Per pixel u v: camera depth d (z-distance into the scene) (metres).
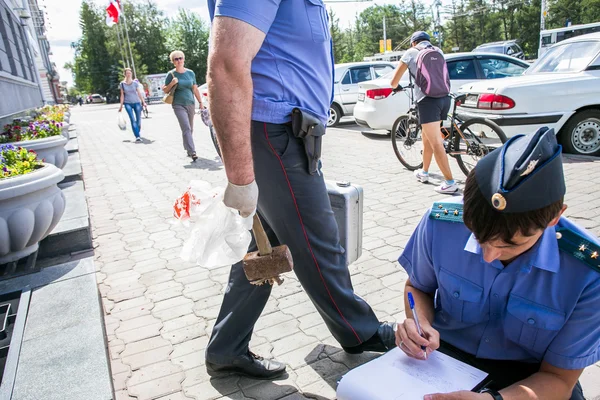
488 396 1.28
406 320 1.55
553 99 6.42
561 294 1.32
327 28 1.97
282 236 2.01
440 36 61.28
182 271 3.73
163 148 10.53
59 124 7.32
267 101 1.79
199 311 3.09
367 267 3.59
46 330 2.56
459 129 5.66
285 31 1.77
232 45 1.52
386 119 8.99
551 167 1.13
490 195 1.17
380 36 81.50
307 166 1.90
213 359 2.29
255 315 2.23
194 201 1.72
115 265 3.93
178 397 2.27
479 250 1.41
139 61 71.81
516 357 1.52
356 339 2.25
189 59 67.81
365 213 4.83
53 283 3.12
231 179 1.61
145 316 3.06
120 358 2.62
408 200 5.17
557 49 7.35
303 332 2.77
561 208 1.18
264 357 2.54
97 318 2.65
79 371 2.20
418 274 1.67
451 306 1.57
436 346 1.48
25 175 3.56
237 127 1.56
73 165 7.12
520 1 61.81
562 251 1.31
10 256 3.67
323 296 2.13
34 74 16.62
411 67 5.24
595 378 2.24
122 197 6.21
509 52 20.50
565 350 1.34
